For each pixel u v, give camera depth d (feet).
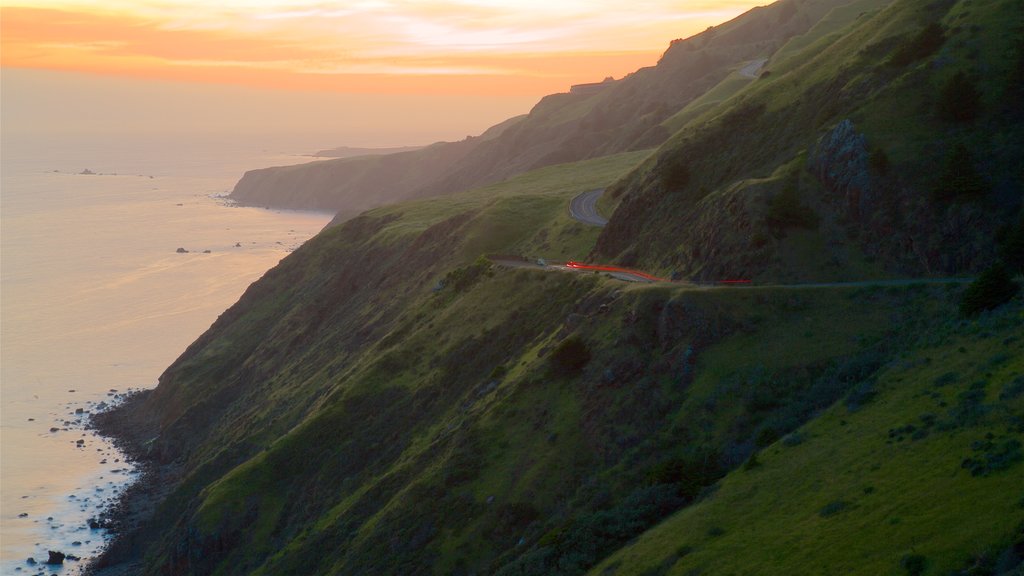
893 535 131.85
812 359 219.61
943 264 237.25
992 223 234.99
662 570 161.17
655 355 245.24
